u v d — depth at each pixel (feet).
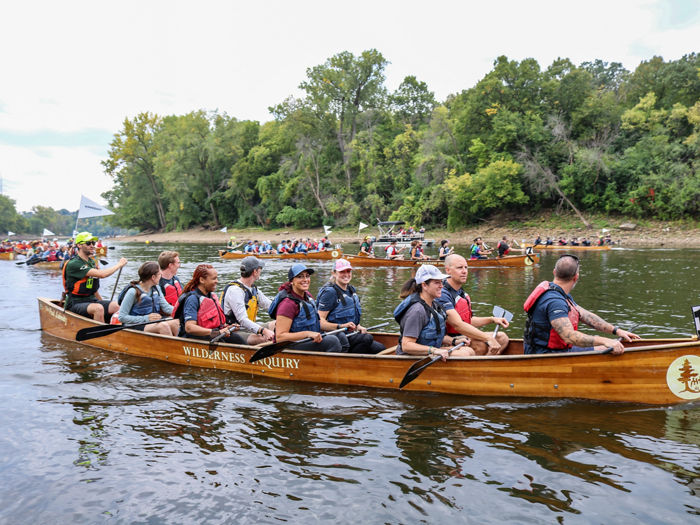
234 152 223.30
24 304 37.63
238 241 180.96
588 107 147.84
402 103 225.15
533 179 140.36
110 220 302.04
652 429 12.84
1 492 10.32
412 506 9.55
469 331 15.90
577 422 13.39
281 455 11.91
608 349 14.12
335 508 9.55
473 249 65.87
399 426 13.56
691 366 13.97
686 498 9.59
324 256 83.71
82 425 13.92
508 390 15.38
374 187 177.37
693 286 39.45
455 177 149.38
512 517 9.11
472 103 158.30
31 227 494.18
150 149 233.55
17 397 16.29
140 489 10.39
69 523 9.22
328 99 188.03
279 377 18.26
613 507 9.34
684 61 151.43
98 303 24.26
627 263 62.08
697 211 121.49
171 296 23.18
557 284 15.12
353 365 16.94
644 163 131.64
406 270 62.34
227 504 9.78
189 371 19.39
